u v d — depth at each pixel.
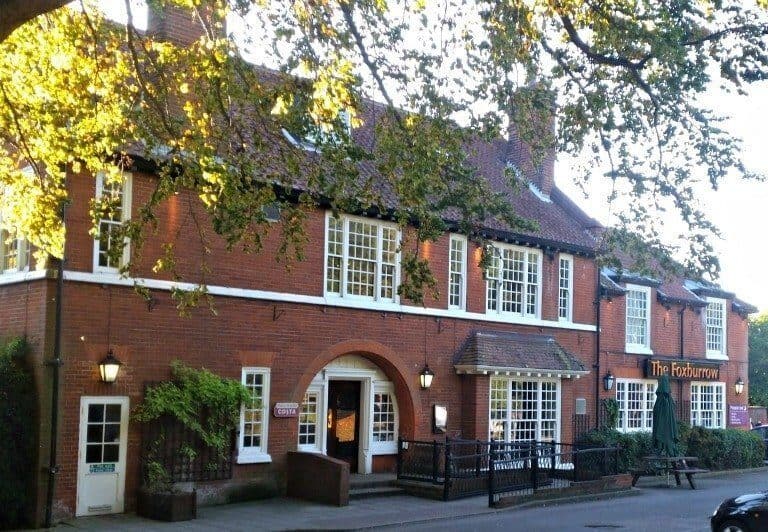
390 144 13.85
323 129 15.57
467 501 19.72
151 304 17.25
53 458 15.59
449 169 14.63
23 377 15.73
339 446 21.56
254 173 15.30
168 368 17.47
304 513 17.27
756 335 50.34
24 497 15.43
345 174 14.21
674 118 14.38
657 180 14.78
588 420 27.05
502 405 23.81
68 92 14.62
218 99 14.02
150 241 17.36
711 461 28.52
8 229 16.09
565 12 14.03
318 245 20.28
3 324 16.92
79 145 14.59
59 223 15.23
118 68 14.76
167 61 14.69
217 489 17.98
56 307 15.90
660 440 25.06
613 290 28.59
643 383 29.86
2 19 9.40
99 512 16.28
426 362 22.52
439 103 14.13
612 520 17.48
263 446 18.95
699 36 13.61
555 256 26.45
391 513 17.64
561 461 22.92
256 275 19.06
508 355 23.73
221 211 14.16
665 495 22.38
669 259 14.85
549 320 26.03
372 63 13.80
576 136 15.24
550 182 30.33
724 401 33.66
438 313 22.80
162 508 16.06
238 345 18.66
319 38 13.35
